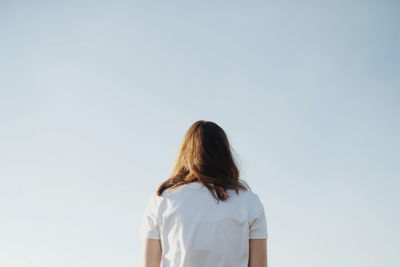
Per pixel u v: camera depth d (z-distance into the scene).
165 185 1.35
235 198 1.30
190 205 1.26
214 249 1.21
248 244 1.28
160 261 1.29
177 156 1.43
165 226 1.26
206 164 1.33
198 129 1.41
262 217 1.31
